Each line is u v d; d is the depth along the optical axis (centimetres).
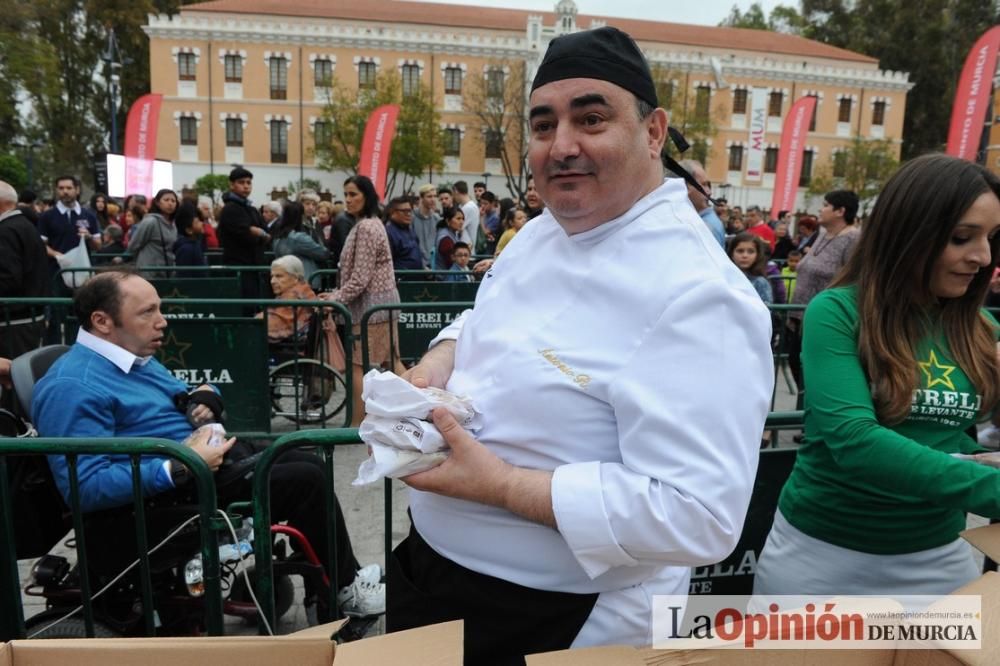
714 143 4372
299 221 743
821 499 171
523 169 3550
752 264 546
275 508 253
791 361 575
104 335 258
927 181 151
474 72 4159
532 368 122
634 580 129
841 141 4506
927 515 165
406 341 644
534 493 114
